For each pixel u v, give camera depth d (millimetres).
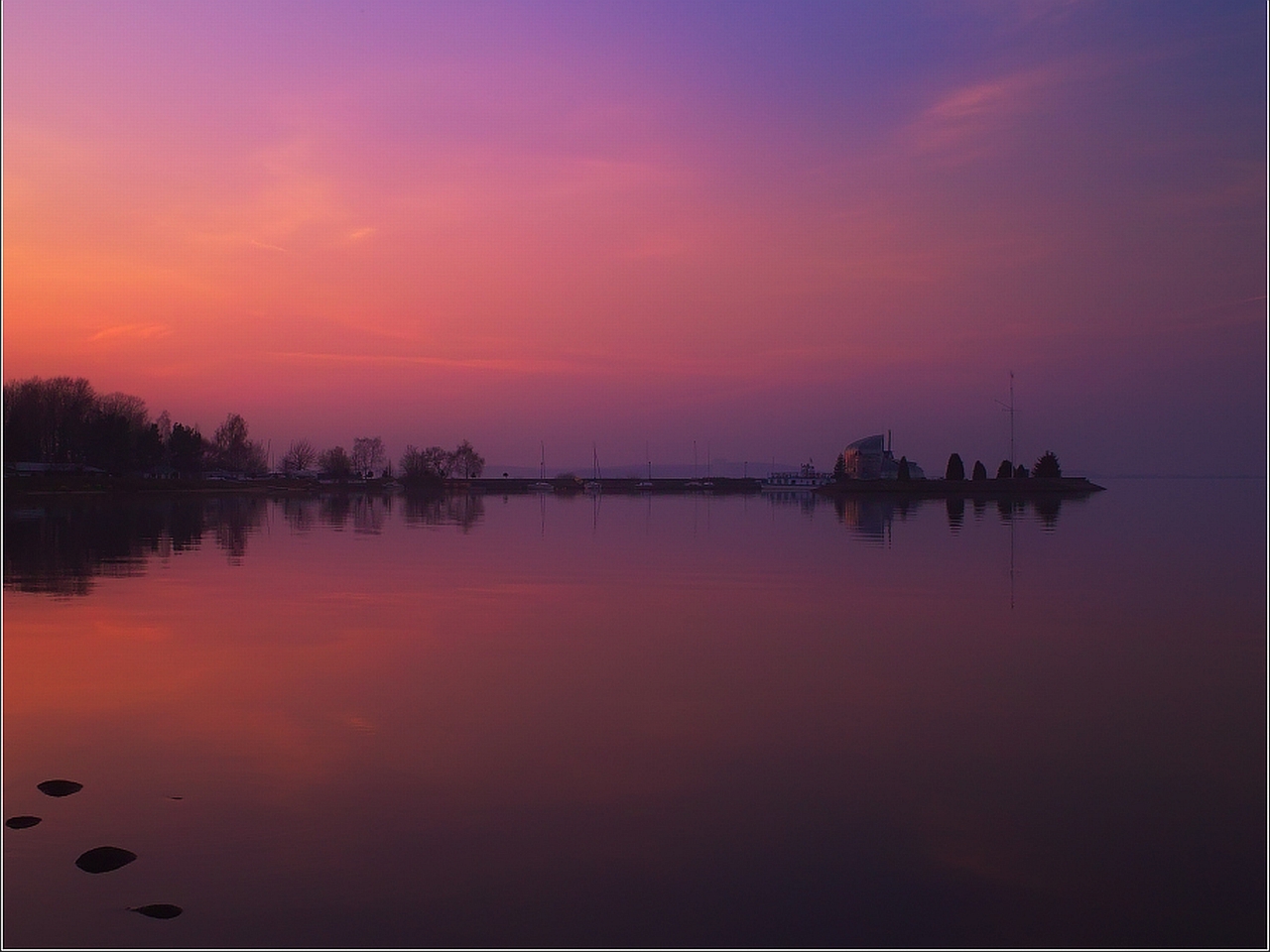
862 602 22359
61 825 8820
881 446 147375
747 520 61812
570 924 7117
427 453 185750
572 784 9953
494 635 17984
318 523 54656
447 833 8695
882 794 9719
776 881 7832
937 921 7223
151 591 23422
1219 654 16516
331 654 16141
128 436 110250
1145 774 10391
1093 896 7621
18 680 14180
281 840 8523
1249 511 73438
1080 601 22516
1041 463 132250
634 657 16062
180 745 11195
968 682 14391
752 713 12672
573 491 165625
